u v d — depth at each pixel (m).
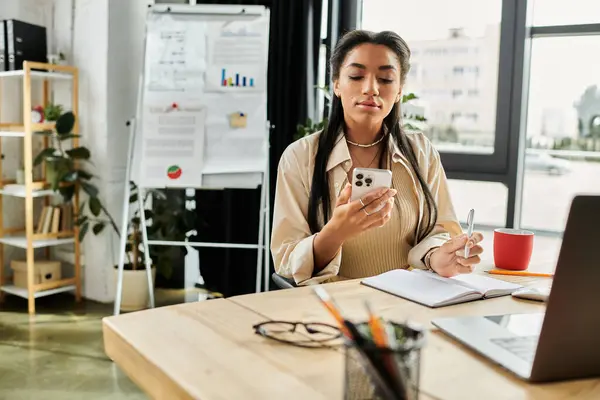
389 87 1.64
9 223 3.81
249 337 0.97
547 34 2.89
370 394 0.68
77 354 2.80
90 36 3.51
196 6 3.17
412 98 2.87
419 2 3.14
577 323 0.80
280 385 0.78
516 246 1.54
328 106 3.26
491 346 0.92
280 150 3.37
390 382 0.65
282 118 3.35
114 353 0.99
